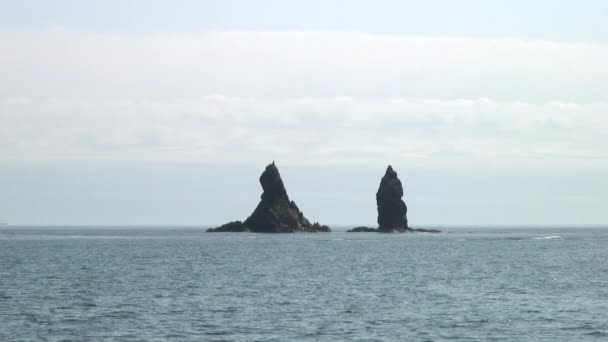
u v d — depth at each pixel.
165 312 73.94
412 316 71.56
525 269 127.19
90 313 73.19
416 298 85.12
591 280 106.31
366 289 94.75
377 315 72.19
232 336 61.97
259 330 64.56
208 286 98.38
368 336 62.09
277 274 117.44
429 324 67.31
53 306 78.00
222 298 85.06
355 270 125.81
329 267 132.62
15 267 132.25
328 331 64.12
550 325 66.75
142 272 121.19
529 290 93.31
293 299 84.19
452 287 97.19
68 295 87.75
